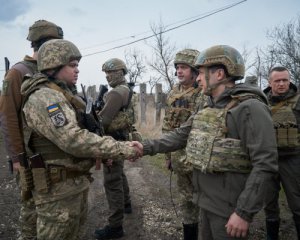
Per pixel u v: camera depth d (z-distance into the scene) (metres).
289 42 12.60
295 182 3.41
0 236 3.81
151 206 4.83
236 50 2.27
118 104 3.67
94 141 2.33
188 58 3.28
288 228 4.07
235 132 2.12
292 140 3.36
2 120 2.88
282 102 3.49
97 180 6.33
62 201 2.37
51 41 2.47
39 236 2.39
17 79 2.91
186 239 3.45
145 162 7.70
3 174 6.48
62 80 2.48
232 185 2.13
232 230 2.01
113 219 3.78
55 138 2.25
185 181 3.37
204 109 2.35
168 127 3.41
